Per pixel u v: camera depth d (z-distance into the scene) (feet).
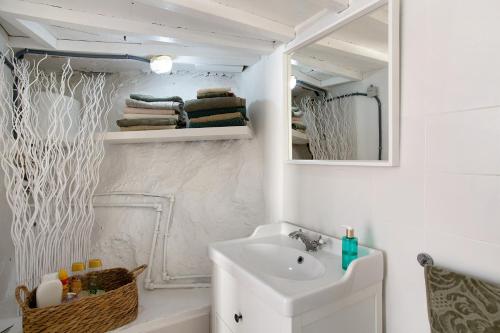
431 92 2.83
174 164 5.79
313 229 4.35
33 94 4.75
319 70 4.11
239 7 3.89
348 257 3.29
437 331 2.60
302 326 2.68
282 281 2.99
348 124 3.66
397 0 3.05
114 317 3.95
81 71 6.09
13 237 4.14
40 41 4.44
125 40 4.92
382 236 3.34
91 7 3.75
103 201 5.47
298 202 4.65
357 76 3.52
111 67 5.93
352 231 3.33
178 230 5.60
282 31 4.35
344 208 3.83
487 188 2.46
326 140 4.02
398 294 3.18
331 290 2.85
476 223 2.53
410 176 3.03
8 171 4.18
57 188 4.51
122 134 5.03
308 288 2.84
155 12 3.91
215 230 5.64
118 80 6.23
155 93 6.33
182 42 4.60
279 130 5.01
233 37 4.73
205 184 5.76
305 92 4.39
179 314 4.47
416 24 2.94
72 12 3.79
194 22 4.22
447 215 2.73
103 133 4.99
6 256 4.68
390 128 3.08
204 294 5.08
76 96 5.98
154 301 4.83
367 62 3.39
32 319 3.41
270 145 5.33
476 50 2.51
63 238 4.56
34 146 4.30
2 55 4.17
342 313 2.97
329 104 3.95
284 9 3.96
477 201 2.52
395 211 3.19
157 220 5.53
